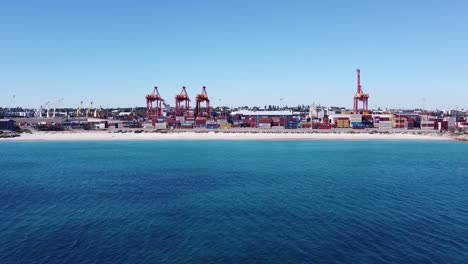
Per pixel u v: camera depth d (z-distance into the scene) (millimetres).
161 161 95812
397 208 44562
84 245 33000
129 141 177250
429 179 66000
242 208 45219
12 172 77688
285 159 99562
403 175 70812
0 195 54031
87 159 101875
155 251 31422
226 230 36719
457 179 66000
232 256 30109
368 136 193375
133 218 41375
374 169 79438
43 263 29219
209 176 70250
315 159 99375
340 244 32438
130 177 69688
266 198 50688
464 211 43031
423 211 43062
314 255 30078
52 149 135125
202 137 193500
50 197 52562
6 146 149375
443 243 32469
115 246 32656
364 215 41500
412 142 166875
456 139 180125
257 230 36594
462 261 28656
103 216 42281
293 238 34125
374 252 30547
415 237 34031
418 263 28328
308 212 43000
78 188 59094
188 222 39594
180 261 29250
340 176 69562
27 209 45750
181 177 69250
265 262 28844
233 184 61625
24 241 34125
